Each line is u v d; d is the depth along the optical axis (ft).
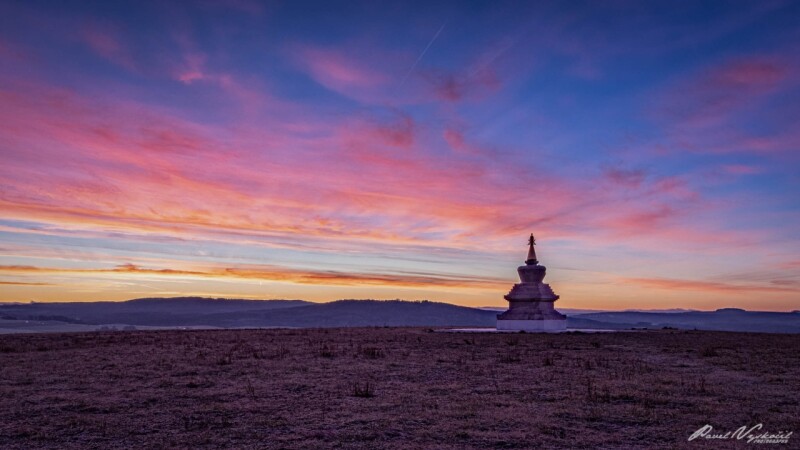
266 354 96.07
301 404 55.83
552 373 76.48
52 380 69.21
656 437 45.11
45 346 109.50
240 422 48.91
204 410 53.21
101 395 60.08
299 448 41.50
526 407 54.75
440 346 113.60
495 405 55.67
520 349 108.58
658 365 86.28
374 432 45.70
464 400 57.98
